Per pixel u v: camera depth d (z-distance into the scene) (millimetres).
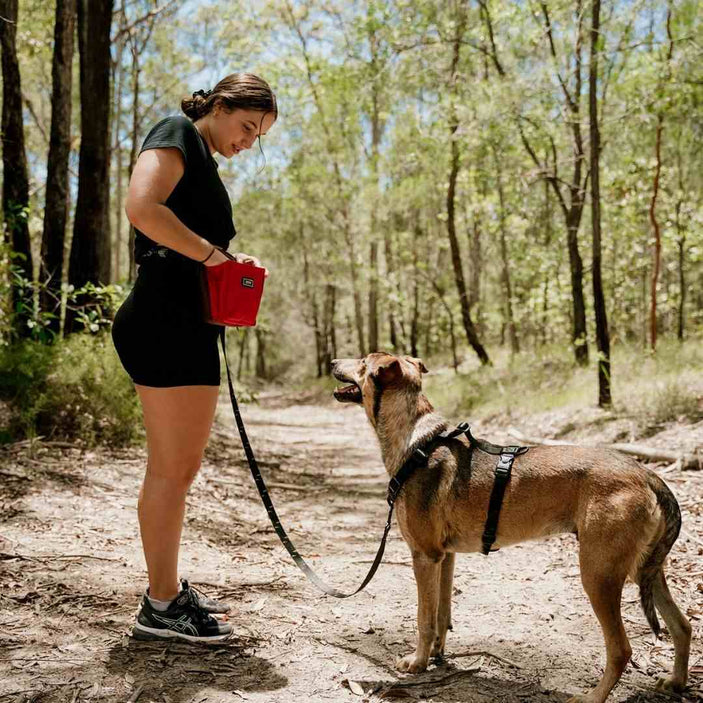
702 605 3947
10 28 8180
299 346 45312
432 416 3410
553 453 3135
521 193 16672
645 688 3107
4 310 7812
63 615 3576
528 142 14539
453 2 14367
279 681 3057
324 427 15523
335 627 3768
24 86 18391
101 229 9086
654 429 8367
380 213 22047
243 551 5227
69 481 6094
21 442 6867
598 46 11305
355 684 3061
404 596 4348
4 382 7242
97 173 8984
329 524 6371
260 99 3188
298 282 35312
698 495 5938
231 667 3156
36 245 15727
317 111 23656
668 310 21828
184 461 3266
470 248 26469
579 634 3736
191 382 3174
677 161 17000
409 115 19031
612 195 17516
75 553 4523
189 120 3105
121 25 16453
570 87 12984
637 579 3016
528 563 5070
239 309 3096
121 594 3924
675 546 4895
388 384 3430
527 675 3234
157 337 3105
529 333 24312
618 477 2936
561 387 12445
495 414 12453
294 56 22781
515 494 3078
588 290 19812
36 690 2805
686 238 16750
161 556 3293
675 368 10961
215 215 3201
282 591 4332
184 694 2869
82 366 7566
